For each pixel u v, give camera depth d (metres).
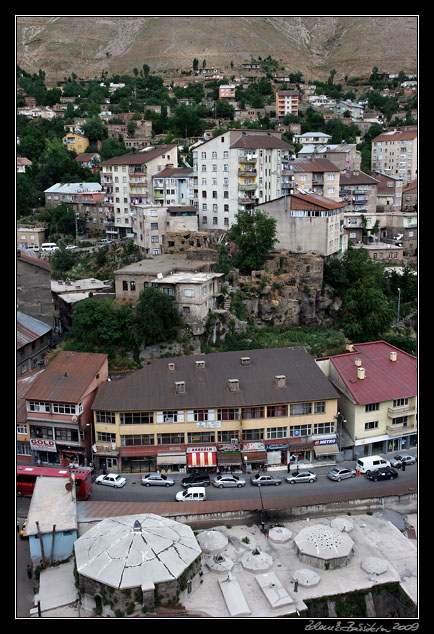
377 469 71.25
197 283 92.12
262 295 106.56
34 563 55.06
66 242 153.25
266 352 82.06
